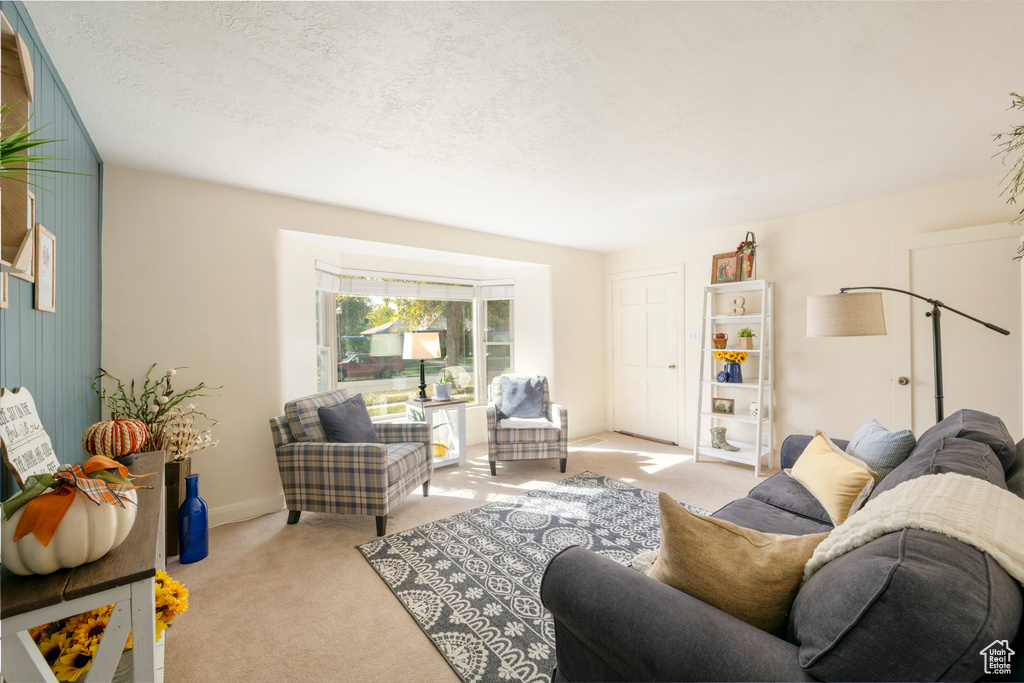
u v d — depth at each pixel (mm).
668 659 860
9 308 1250
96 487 962
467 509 2979
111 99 1829
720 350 4035
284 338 3109
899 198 3197
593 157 2467
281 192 2986
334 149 2318
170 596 1318
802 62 1620
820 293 3598
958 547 739
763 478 3572
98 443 1602
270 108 1908
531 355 4945
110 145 2238
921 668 648
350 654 1641
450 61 1593
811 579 896
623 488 3363
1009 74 1702
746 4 1324
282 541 2541
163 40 1465
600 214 3625
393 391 4371
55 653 1163
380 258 4199
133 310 2516
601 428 5293
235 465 2854
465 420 4121
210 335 2766
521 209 3453
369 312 4223
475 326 4938
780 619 954
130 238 2512
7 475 1203
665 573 1070
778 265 3838
